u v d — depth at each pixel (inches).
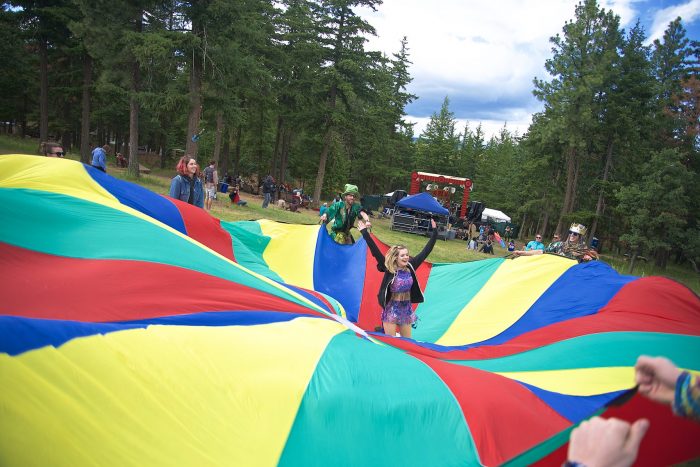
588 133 1407.5
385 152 2185.0
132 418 89.0
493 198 2440.9
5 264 144.2
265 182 1048.8
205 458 90.0
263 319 151.6
